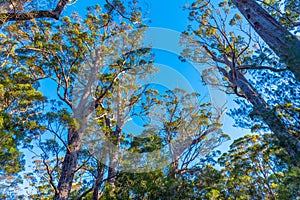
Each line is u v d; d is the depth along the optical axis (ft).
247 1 24.39
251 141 35.70
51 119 26.63
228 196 29.63
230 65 37.86
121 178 26.68
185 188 24.80
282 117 20.07
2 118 23.99
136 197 25.13
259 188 31.30
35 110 28.45
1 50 35.24
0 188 26.71
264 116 19.63
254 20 22.84
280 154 20.35
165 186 24.58
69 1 29.81
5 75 32.09
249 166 33.27
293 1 26.02
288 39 17.39
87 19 37.76
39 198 34.06
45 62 37.29
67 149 29.78
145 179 25.81
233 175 32.14
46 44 36.17
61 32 36.37
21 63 36.47
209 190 25.91
